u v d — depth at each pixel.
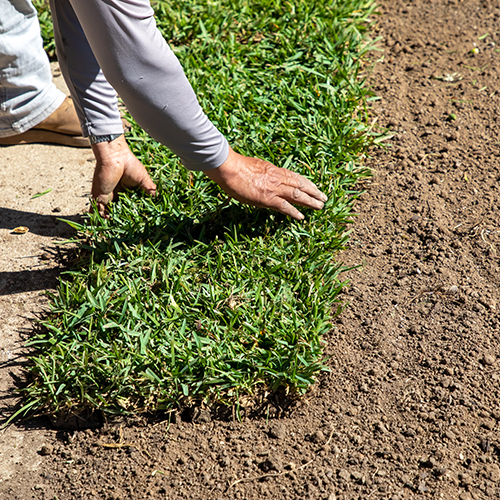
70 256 2.49
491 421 1.89
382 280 2.35
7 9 2.45
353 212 2.65
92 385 1.97
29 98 2.81
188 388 1.98
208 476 1.82
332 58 3.28
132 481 1.83
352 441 1.88
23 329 2.23
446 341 2.12
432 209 2.62
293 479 1.79
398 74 3.38
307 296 2.20
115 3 1.63
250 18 3.62
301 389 1.97
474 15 3.78
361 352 2.11
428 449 1.83
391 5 3.92
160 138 2.01
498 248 2.43
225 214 2.54
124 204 2.58
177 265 2.31
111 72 1.79
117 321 2.12
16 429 1.97
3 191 2.81
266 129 2.86
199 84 3.15
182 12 3.67
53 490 1.83
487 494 1.72
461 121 3.06
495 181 2.73
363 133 2.94
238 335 2.07
